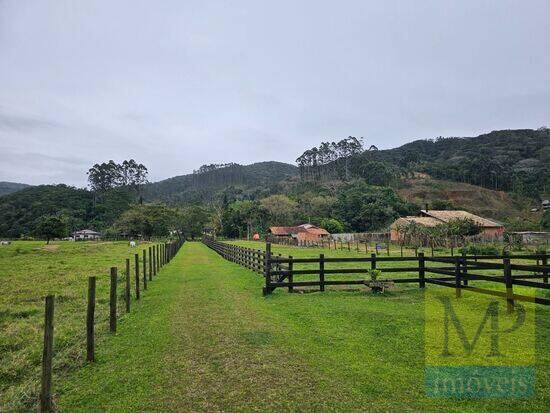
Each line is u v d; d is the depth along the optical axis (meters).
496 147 179.12
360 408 4.57
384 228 83.94
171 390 5.21
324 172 164.38
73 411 4.76
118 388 5.38
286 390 5.09
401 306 10.07
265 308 10.24
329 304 10.48
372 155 169.62
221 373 5.73
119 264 24.41
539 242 51.19
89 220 115.75
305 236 73.94
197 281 16.11
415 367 5.80
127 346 7.32
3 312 10.74
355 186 120.88
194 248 51.31
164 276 18.31
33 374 6.09
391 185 136.12
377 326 8.09
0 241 70.88
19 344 7.79
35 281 16.56
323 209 98.56
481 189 129.62
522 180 135.12
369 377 5.45
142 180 161.88
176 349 6.95
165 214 87.25
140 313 10.22
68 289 14.34
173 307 10.74
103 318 9.77
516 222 86.88
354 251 39.88
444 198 121.56
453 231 47.06
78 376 5.91
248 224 94.31
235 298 11.84
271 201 100.25
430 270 12.52
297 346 6.86
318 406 4.63
